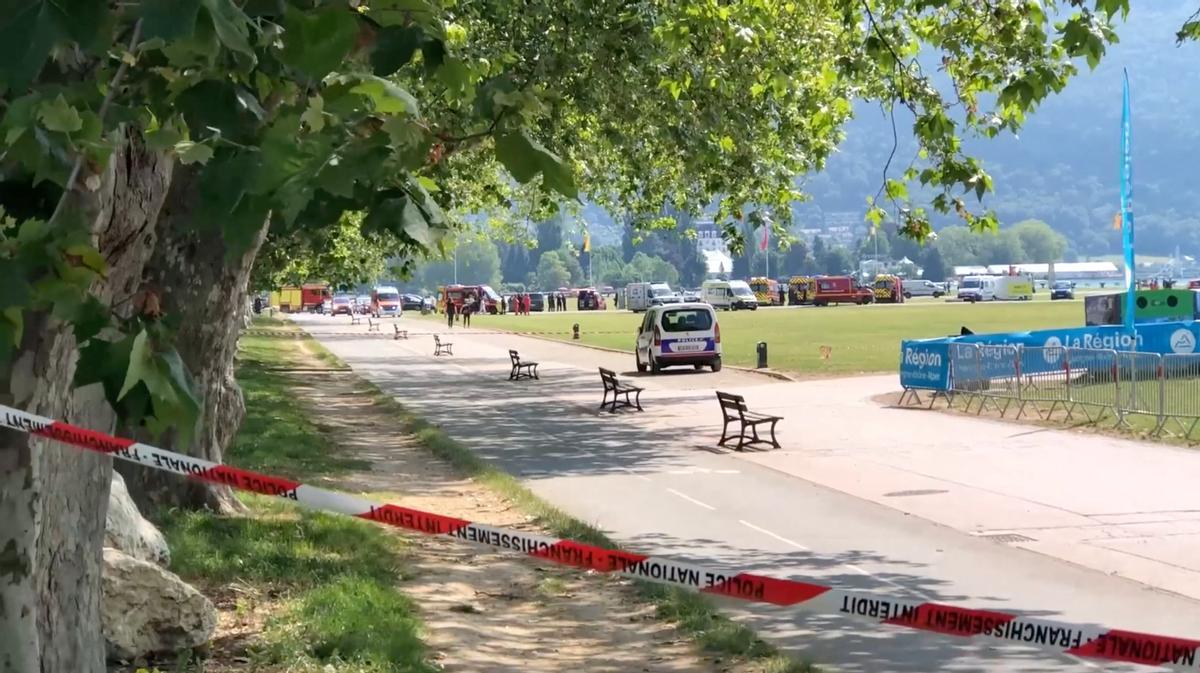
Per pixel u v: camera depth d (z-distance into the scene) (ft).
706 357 131.34
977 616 16.70
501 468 62.44
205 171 10.27
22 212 11.26
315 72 10.72
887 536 43.62
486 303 412.57
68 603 17.11
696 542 42.60
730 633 29.48
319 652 25.73
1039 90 34.86
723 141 62.64
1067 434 73.67
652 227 86.79
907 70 40.16
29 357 13.01
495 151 11.68
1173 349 104.58
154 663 23.98
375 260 155.43
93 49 9.43
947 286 538.06
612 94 61.11
